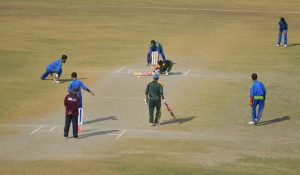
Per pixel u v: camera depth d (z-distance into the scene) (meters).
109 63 127.00
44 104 94.94
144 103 96.50
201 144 76.44
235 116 90.06
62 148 73.94
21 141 76.62
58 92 102.31
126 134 80.38
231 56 138.25
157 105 84.31
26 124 84.31
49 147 74.31
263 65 128.62
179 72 119.19
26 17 190.62
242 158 70.88
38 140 77.19
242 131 82.75
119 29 173.50
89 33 165.62
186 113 91.12
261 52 144.00
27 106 93.56
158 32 169.88
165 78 113.50
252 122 86.12
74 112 77.62
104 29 172.88
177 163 68.38
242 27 182.25
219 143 77.06
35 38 155.62
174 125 85.06
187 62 129.75
